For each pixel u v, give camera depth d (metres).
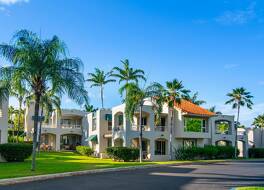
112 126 54.59
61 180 22.84
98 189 19.05
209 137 56.97
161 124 54.75
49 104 46.75
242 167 37.56
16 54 27.39
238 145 67.06
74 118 74.19
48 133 68.06
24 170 27.27
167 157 52.72
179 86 51.38
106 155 53.38
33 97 34.53
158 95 45.09
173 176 26.64
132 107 44.84
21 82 27.88
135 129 53.00
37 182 21.61
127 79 62.22
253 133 72.56
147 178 24.92
